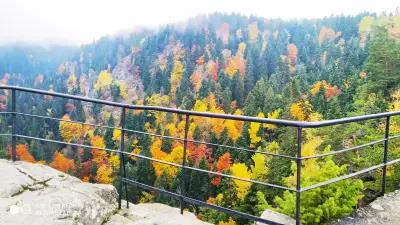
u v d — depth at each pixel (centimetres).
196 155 4844
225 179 3219
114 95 13100
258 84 8388
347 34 14725
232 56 14050
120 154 509
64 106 10331
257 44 14912
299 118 5822
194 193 3669
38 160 5681
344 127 2073
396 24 9812
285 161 2438
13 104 583
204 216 2573
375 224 495
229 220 2502
